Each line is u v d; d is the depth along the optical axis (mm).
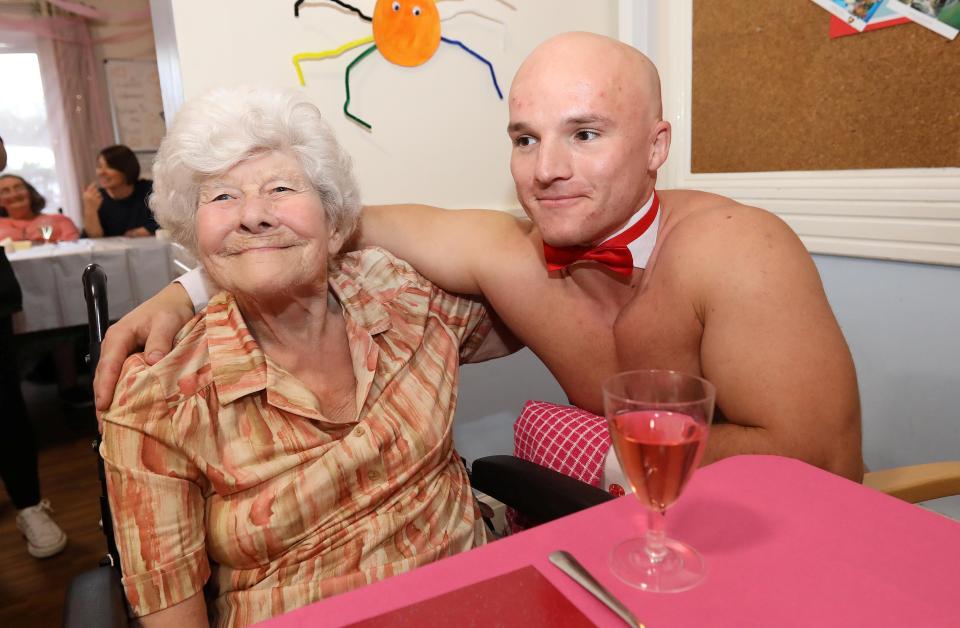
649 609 503
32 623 1732
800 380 903
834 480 687
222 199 951
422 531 1007
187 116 957
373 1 1646
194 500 896
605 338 1208
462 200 1894
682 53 1931
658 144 1072
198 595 884
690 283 1018
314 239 967
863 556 558
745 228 1004
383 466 977
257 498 902
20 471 2051
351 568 928
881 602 500
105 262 2955
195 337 957
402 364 1052
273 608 896
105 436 864
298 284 959
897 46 1469
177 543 861
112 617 711
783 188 1748
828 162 1649
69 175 5859
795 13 1641
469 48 1811
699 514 632
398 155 1761
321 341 1061
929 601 499
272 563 919
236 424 915
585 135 990
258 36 1528
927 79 1434
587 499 887
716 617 491
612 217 1039
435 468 1067
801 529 600
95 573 801
